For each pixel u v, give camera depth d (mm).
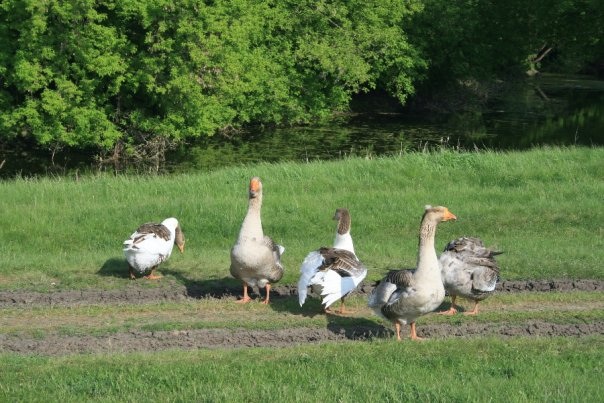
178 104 36312
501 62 53750
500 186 21672
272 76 43094
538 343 10961
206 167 35031
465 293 12336
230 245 17094
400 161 23609
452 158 23484
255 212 12664
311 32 45094
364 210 19094
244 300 13156
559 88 57312
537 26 52625
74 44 33344
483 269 12312
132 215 18312
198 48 35094
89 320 12297
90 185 21344
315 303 13195
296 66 45312
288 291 13945
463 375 9555
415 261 15414
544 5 51031
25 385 9227
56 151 37250
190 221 18062
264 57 42969
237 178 22453
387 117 47844
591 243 16734
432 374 9586
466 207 19188
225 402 8680
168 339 11305
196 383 9289
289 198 19859
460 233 17656
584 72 65062
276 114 43625
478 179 22156
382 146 39469
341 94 45906
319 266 11867
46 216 18172
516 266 14867
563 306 13102
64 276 14375
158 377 9430
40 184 21438
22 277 14312
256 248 12578
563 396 8820
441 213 10727
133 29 36312
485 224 18141
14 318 12367
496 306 13125
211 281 14320
